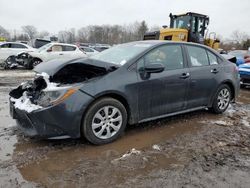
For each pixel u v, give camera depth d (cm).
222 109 564
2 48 1510
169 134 439
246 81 875
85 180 297
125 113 411
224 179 304
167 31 1317
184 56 488
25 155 352
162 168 326
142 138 420
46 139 398
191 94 493
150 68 415
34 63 1414
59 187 283
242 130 468
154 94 436
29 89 405
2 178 297
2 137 407
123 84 399
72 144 390
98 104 381
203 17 1403
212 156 362
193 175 311
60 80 405
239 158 357
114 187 285
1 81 963
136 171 318
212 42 1448
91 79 386
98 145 389
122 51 465
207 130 462
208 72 518
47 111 353
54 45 1467
